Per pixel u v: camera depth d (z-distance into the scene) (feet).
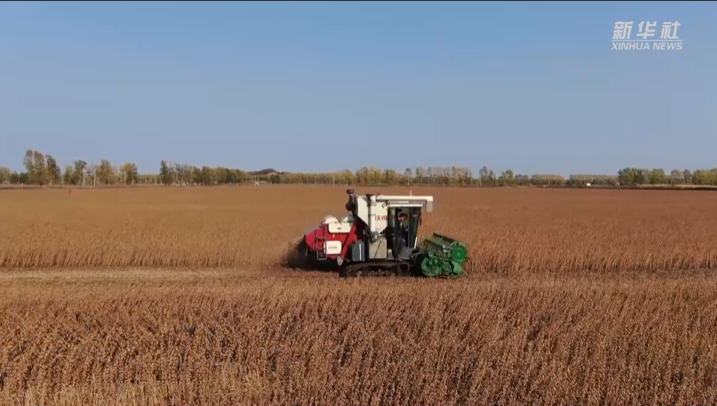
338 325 34.22
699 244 75.25
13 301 38.19
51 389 27.17
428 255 56.59
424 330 32.78
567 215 138.00
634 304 38.81
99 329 33.37
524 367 28.30
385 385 27.02
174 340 32.40
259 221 106.01
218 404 25.72
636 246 73.46
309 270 63.67
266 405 25.71
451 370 28.35
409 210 57.31
